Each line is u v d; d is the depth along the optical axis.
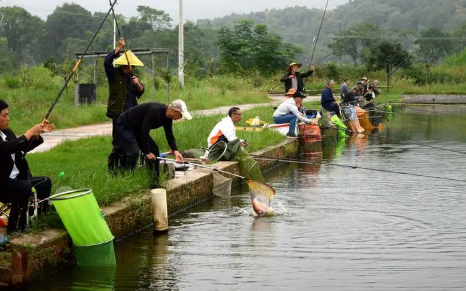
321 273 7.91
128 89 11.27
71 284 7.53
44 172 10.61
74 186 9.34
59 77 34.84
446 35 94.06
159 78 35.03
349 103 22.80
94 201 8.14
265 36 55.28
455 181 13.74
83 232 7.95
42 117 19.44
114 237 9.11
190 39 76.06
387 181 13.73
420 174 14.60
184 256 8.56
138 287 7.48
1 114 7.72
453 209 11.19
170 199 10.60
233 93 35.00
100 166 11.39
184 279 7.73
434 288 7.43
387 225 10.12
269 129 17.69
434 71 51.78
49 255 7.77
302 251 8.79
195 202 11.49
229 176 12.66
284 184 13.41
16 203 7.75
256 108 25.44
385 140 21.12
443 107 37.22
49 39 87.00
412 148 19.19
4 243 7.53
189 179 11.39
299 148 18.11
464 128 25.08
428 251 8.80
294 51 57.03
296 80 20.44
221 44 54.91
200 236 9.48
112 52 11.09
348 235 9.54
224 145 12.90
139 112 10.13
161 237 9.40
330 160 16.92
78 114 20.70
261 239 9.30
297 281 7.65
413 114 31.77
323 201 11.74
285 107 18.23
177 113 9.92
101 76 32.47
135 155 10.18
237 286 7.50
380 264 8.25
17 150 7.60
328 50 100.50
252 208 11.17
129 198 9.67
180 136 14.87
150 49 23.78
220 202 11.66
